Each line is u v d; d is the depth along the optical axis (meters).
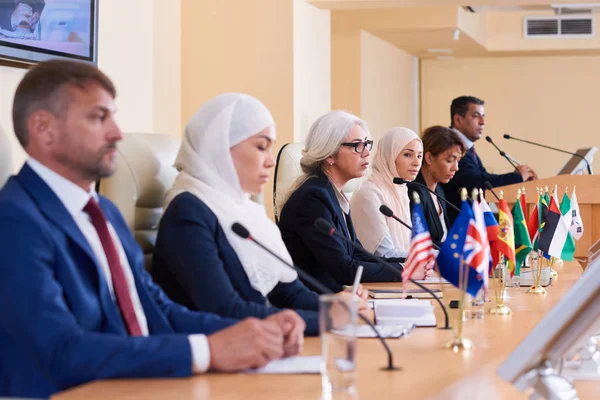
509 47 10.98
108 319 1.85
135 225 2.66
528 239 3.26
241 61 5.82
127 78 4.67
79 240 1.81
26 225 1.72
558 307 1.39
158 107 5.32
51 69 1.88
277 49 5.79
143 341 1.70
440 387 1.62
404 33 9.16
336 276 3.42
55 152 1.87
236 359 1.74
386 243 4.16
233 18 5.79
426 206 4.74
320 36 6.49
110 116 1.92
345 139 3.65
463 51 10.89
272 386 1.62
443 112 11.84
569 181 5.68
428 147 5.09
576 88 11.71
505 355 1.94
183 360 1.69
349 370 1.55
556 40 10.91
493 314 2.58
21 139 1.90
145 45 4.90
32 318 1.63
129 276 2.06
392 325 2.31
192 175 2.54
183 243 2.33
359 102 8.85
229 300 2.27
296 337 1.90
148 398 1.53
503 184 6.53
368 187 4.28
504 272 3.06
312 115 6.27
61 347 1.63
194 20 5.81
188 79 5.80
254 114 2.58
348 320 1.55
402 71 10.68
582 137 11.73
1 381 1.75
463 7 8.98
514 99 11.78
